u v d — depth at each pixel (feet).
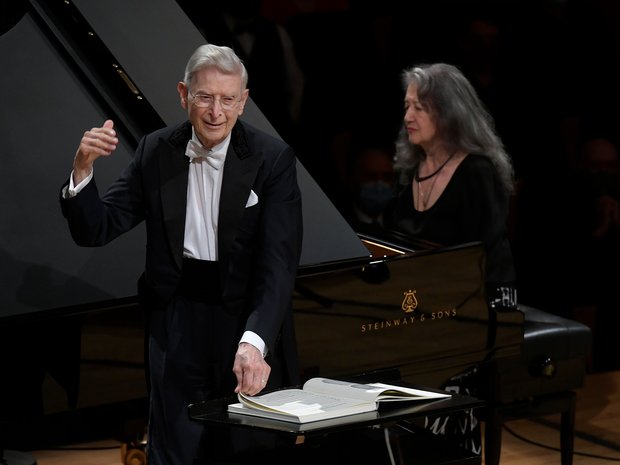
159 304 30.71
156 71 40.14
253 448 30.68
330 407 26.68
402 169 47.62
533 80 63.52
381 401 27.73
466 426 44.16
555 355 44.75
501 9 64.59
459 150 44.98
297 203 30.83
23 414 32.96
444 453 29.43
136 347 34.06
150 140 30.89
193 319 30.58
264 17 61.93
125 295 34.35
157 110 38.32
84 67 40.04
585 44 63.87
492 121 46.19
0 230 35.65
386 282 37.55
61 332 33.04
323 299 36.47
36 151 37.60
